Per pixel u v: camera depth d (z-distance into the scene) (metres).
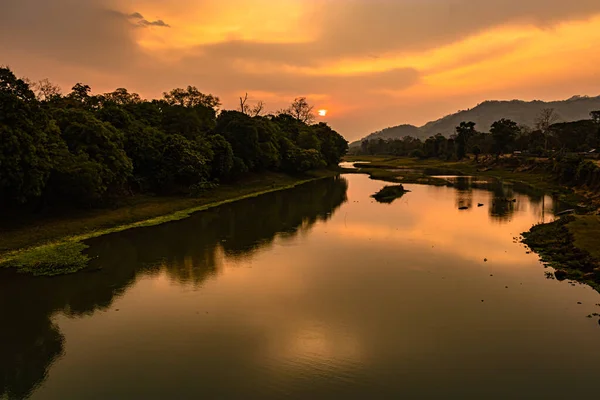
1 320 18.95
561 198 54.94
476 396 13.31
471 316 19.03
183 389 13.85
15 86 33.44
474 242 31.95
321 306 20.31
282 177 81.25
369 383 14.09
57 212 37.53
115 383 14.23
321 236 34.47
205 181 54.88
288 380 14.31
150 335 17.56
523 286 22.56
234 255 28.81
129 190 48.31
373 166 127.81
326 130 125.06
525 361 15.30
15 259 27.17
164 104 75.25
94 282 23.52
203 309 20.06
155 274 24.91
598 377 14.26
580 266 24.75
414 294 21.69
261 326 18.30
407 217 42.62
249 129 70.81
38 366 15.35
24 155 29.81
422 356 15.72
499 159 107.88
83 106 57.81
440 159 154.12
